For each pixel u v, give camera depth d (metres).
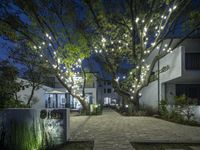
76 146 7.35
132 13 16.47
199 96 20.16
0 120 7.48
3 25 16.36
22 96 22.69
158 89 20.31
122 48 19.91
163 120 14.73
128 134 8.95
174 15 17.03
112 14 17.59
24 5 15.95
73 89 20.78
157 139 7.80
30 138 7.29
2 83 10.90
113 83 19.78
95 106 21.48
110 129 10.39
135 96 19.27
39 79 19.91
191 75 16.44
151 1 16.62
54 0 17.66
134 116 18.47
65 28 18.66
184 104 13.65
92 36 18.83
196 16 17.50
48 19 18.06
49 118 7.64
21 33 17.00
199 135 8.64
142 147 7.08
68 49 18.33
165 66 19.12
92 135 8.79
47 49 18.72
